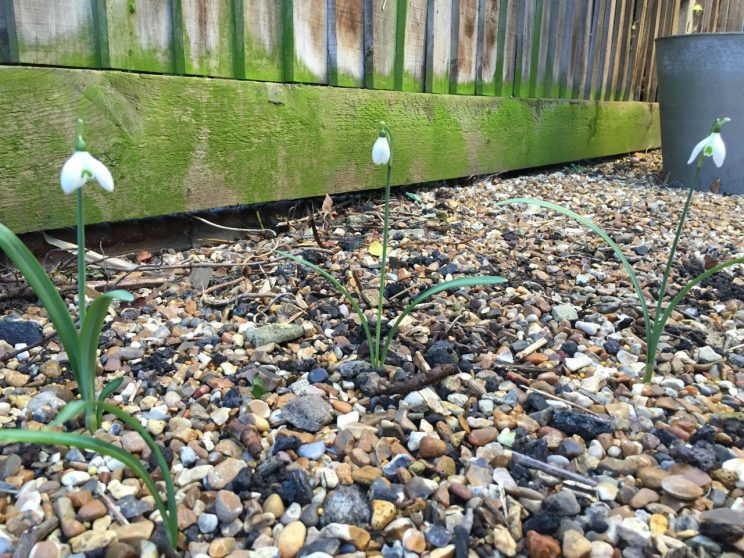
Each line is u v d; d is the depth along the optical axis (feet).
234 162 2.30
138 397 1.35
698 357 1.61
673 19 5.75
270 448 1.18
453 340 1.64
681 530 1.00
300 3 2.43
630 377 1.49
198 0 2.11
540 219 3.04
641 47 5.41
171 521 0.92
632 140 5.49
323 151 2.65
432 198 3.26
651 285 2.15
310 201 2.83
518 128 3.93
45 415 1.23
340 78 2.70
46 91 1.75
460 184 3.69
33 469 1.09
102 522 0.98
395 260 2.24
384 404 1.34
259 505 1.02
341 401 1.34
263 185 2.43
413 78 3.12
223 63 2.25
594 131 4.81
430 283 2.06
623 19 4.93
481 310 1.84
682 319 1.86
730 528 0.96
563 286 2.10
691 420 1.30
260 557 0.93
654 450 1.21
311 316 1.77
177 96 2.07
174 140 2.09
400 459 1.13
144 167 2.02
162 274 2.05
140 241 2.23
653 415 1.33
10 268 1.92
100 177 0.99
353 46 2.72
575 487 1.08
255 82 2.31
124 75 1.92
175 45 2.08
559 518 1.00
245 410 1.29
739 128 3.88
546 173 4.48
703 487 1.09
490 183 3.76
